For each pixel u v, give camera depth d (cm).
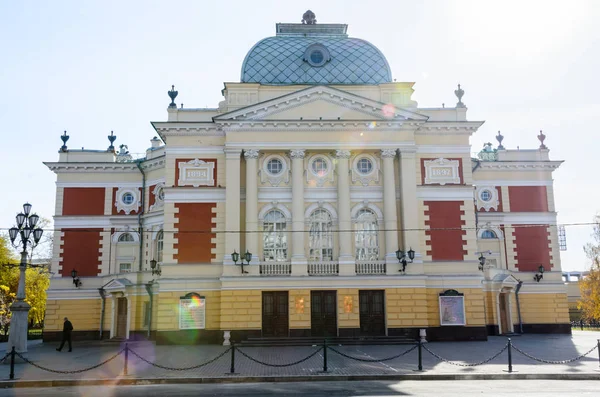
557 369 2208
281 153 3722
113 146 4525
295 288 3472
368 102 3675
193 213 3638
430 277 3600
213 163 3706
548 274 4403
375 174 3731
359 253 3653
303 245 3575
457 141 3800
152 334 3853
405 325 3456
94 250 4303
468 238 3681
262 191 3678
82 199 4372
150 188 4372
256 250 3553
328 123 3656
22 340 2630
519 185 4531
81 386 1997
